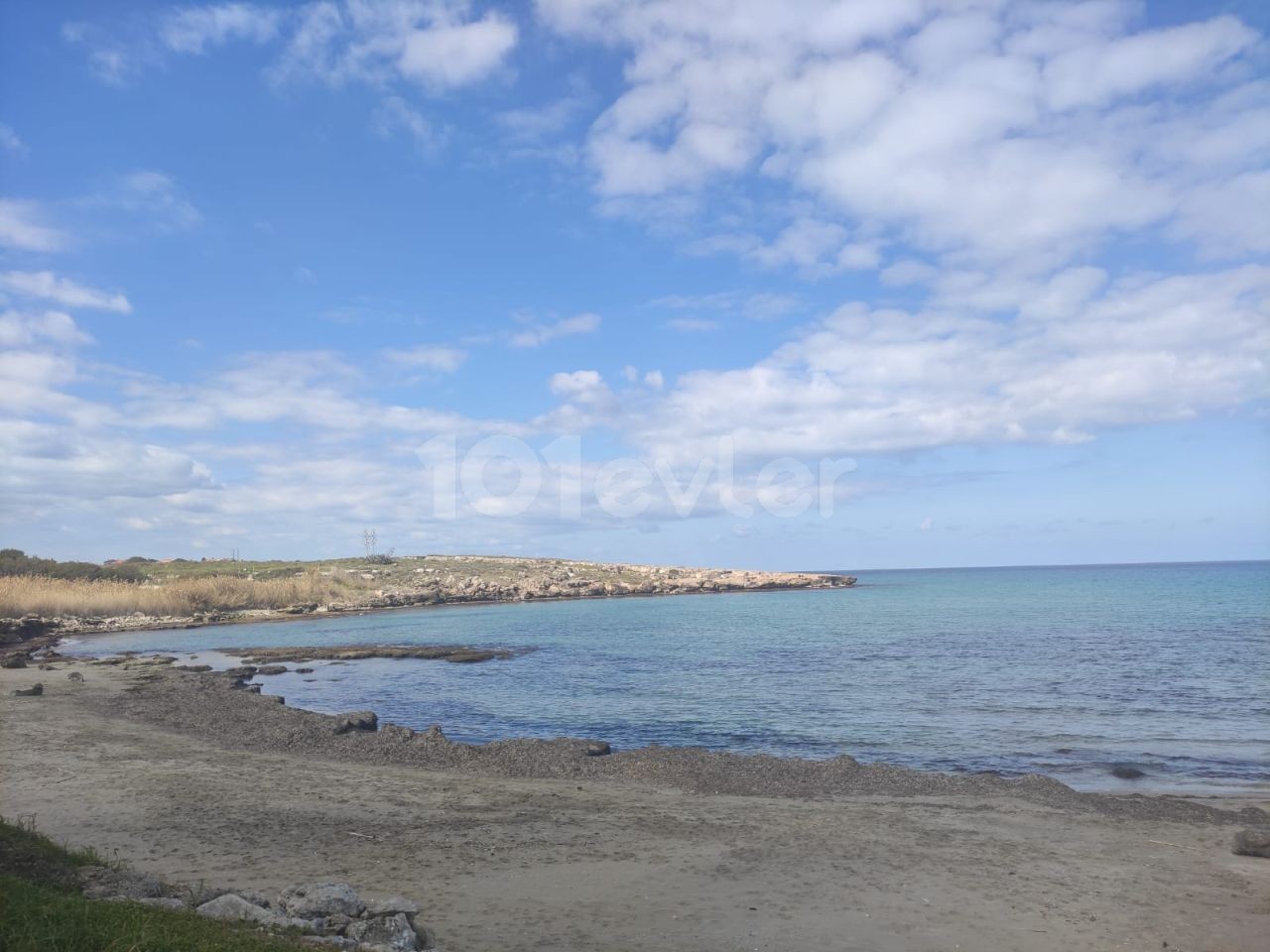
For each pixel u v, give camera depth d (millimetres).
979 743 24484
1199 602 90562
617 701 32219
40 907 7605
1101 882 12680
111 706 28422
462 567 131500
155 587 85438
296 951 7742
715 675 38875
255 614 82688
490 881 12047
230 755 21344
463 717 29359
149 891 9477
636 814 16297
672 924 10531
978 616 75438
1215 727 26422
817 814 16531
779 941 10109
